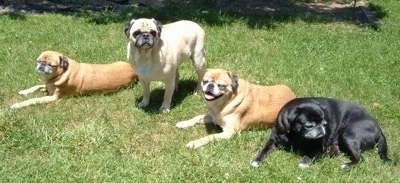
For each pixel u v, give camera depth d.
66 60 3.88
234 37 5.18
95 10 6.14
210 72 3.47
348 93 4.13
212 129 3.63
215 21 5.64
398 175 3.25
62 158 3.25
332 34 5.39
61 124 3.59
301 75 4.37
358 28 5.77
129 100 3.94
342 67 4.59
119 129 3.57
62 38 4.97
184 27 3.85
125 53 4.66
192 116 3.78
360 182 3.18
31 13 5.85
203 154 3.33
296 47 4.98
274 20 5.82
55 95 3.90
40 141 3.36
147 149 3.41
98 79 3.96
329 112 3.39
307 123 3.21
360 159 3.30
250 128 3.60
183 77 4.30
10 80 4.12
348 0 7.19
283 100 3.64
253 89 3.59
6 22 5.34
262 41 5.12
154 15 5.81
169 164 3.25
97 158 3.26
